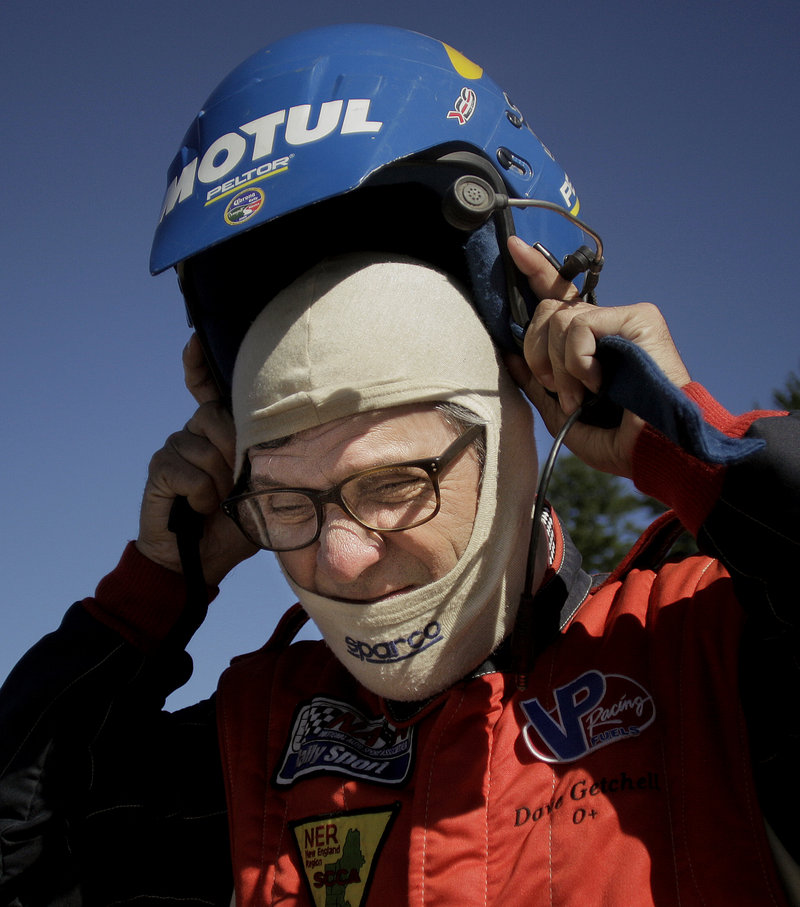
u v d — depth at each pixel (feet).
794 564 2.93
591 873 3.08
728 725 3.21
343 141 3.58
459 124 3.84
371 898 3.47
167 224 3.77
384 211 4.10
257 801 4.04
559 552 4.22
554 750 3.44
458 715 3.66
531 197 4.01
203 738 4.67
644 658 3.58
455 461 3.66
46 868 4.40
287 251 4.25
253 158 3.67
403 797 3.65
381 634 3.68
